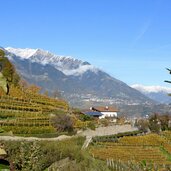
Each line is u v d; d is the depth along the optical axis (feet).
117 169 268.82
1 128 282.15
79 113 517.55
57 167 188.65
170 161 409.69
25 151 185.37
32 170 181.57
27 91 467.52
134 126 596.29
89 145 367.86
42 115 374.02
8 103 360.07
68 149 209.15
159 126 620.90
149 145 471.62
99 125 489.67
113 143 427.74
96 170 208.03
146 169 324.39
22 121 323.57
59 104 479.41
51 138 310.65
